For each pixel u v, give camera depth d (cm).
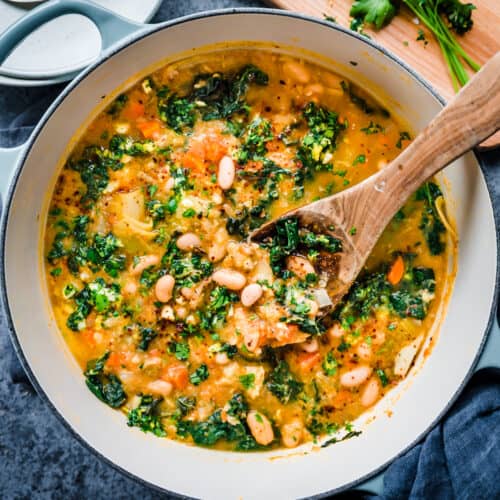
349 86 60
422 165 55
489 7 62
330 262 59
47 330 59
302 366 59
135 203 60
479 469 58
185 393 60
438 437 59
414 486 59
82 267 60
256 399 60
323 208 58
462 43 63
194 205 59
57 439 64
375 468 59
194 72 60
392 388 60
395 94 59
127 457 59
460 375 58
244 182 60
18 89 65
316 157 60
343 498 62
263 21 58
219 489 59
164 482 59
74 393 59
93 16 57
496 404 60
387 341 60
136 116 60
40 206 59
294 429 60
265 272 59
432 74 63
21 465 64
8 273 57
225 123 60
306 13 64
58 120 58
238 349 59
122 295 60
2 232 56
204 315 59
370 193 57
